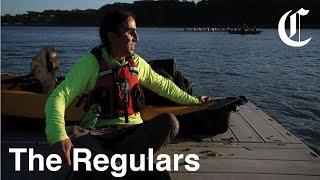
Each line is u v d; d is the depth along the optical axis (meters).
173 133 3.16
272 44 76.94
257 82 22.70
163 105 4.93
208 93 19.00
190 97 3.91
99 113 3.22
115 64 3.22
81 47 54.72
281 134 5.14
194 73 26.48
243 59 39.19
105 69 3.20
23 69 27.27
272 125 5.56
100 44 3.25
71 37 107.00
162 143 3.16
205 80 23.22
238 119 5.86
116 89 3.21
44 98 4.96
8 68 27.73
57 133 2.79
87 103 3.29
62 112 2.88
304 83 22.52
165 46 61.69
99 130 3.19
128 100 3.27
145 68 3.55
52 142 2.80
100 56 3.20
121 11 3.19
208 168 3.96
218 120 4.92
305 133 12.48
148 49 52.69
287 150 4.53
